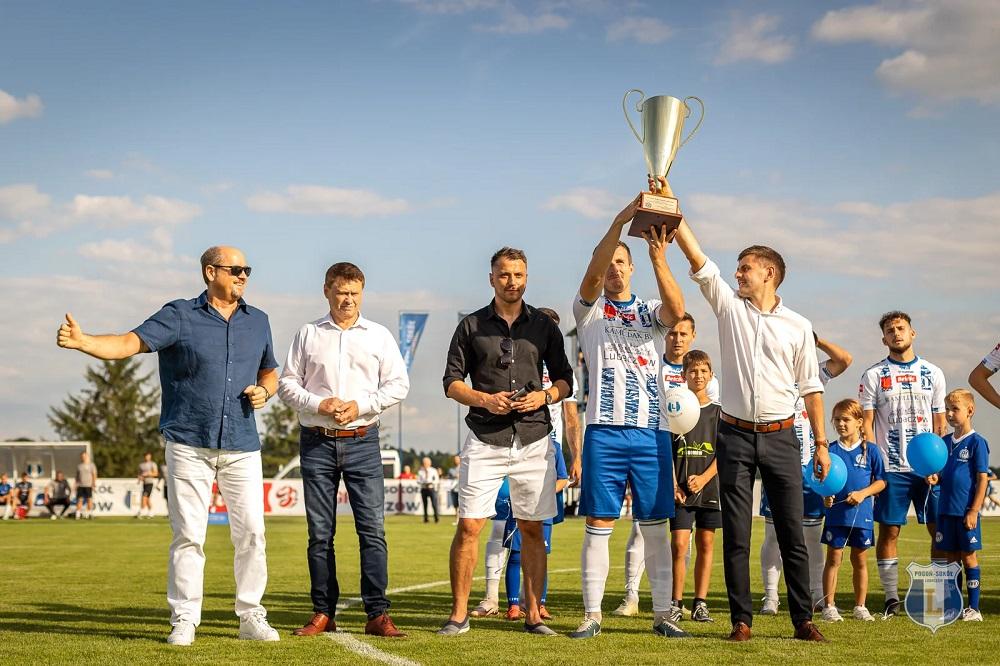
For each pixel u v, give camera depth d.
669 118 6.63
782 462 6.43
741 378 6.47
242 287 6.46
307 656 5.52
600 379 6.66
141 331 6.07
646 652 5.72
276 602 8.80
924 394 9.13
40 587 9.88
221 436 6.25
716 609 8.38
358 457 6.72
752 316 6.54
